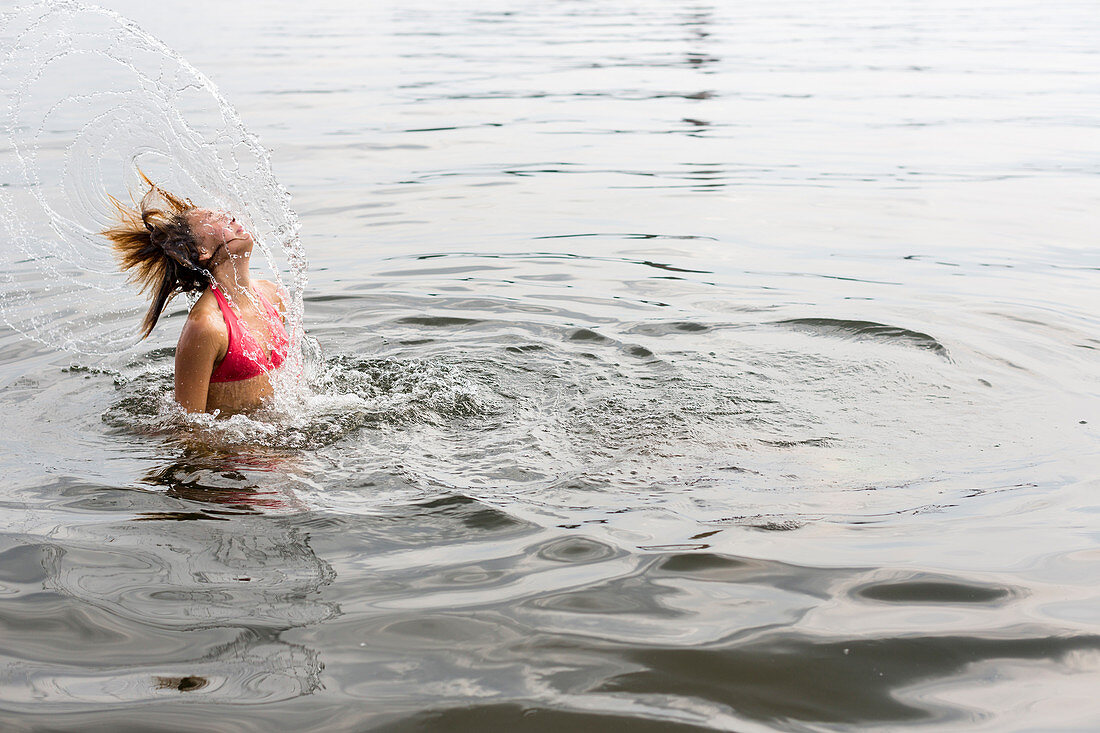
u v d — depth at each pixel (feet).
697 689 6.48
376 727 6.12
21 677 6.64
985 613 7.34
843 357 13.23
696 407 11.50
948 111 34.45
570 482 9.70
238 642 7.02
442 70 45.42
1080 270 17.61
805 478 9.67
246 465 10.16
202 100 34.45
